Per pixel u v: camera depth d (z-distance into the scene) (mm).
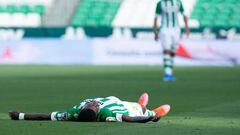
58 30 81062
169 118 22672
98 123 19734
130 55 76188
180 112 25422
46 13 90375
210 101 31219
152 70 64188
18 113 20938
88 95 35094
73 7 90438
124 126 19141
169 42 49094
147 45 75812
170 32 48906
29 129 18641
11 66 72812
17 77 52844
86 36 81562
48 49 77875
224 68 68938
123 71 62312
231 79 50438
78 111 20109
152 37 80500
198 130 18781
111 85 43312
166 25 49094
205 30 78562
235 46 74188
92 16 90438
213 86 42625
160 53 75562
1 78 51531
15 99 32344
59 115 20422
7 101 31141
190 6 89750
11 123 20031
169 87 41625
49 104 29484
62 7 90188
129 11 91375
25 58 78375
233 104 29453
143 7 91625
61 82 46344
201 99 32531
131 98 33375
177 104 29531
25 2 90812
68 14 90000
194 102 30656
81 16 90125
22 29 81250
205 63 74875
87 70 64062
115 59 76625
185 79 50312
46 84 44250
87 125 19328
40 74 57219
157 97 33844
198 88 40812
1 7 90812
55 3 90500
